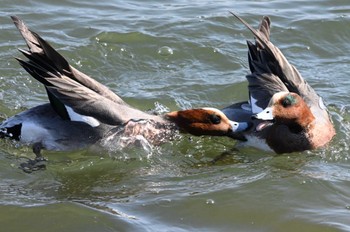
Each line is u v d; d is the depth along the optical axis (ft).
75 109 41.75
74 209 35.83
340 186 38.58
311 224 34.71
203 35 56.03
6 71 50.65
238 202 36.83
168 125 44.42
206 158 43.11
